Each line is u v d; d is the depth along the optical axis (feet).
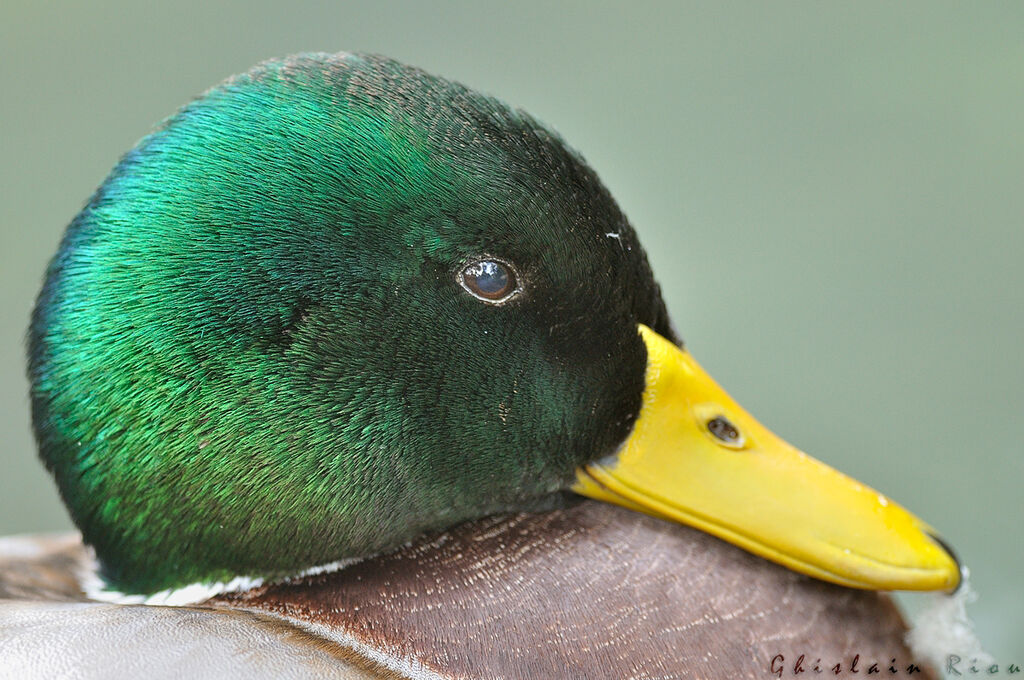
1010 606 7.64
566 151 7.22
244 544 7.21
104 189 7.20
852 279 7.87
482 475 7.23
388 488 7.22
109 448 7.20
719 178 8.08
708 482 7.23
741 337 7.84
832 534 7.23
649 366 7.24
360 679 7.15
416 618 7.20
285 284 7.18
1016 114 8.29
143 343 7.18
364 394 7.20
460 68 8.55
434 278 7.20
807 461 7.25
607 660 7.19
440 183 7.19
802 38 8.85
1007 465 7.75
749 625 7.22
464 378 7.21
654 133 8.28
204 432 7.19
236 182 7.18
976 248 7.89
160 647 7.14
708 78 8.60
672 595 7.21
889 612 7.27
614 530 7.24
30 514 7.82
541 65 8.62
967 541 7.70
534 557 7.22
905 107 8.42
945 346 7.83
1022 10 8.82
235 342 7.18
